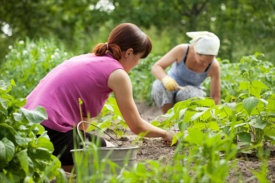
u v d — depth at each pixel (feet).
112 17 54.95
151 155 15.34
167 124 16.16
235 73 26.20
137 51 13.73
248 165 13.50
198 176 9.71
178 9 55.16
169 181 9.97
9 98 11.76
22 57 29.78
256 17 53.06
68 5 61.05
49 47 31.55
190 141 10.55
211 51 21.26
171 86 22.08
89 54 14.20
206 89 28.02
